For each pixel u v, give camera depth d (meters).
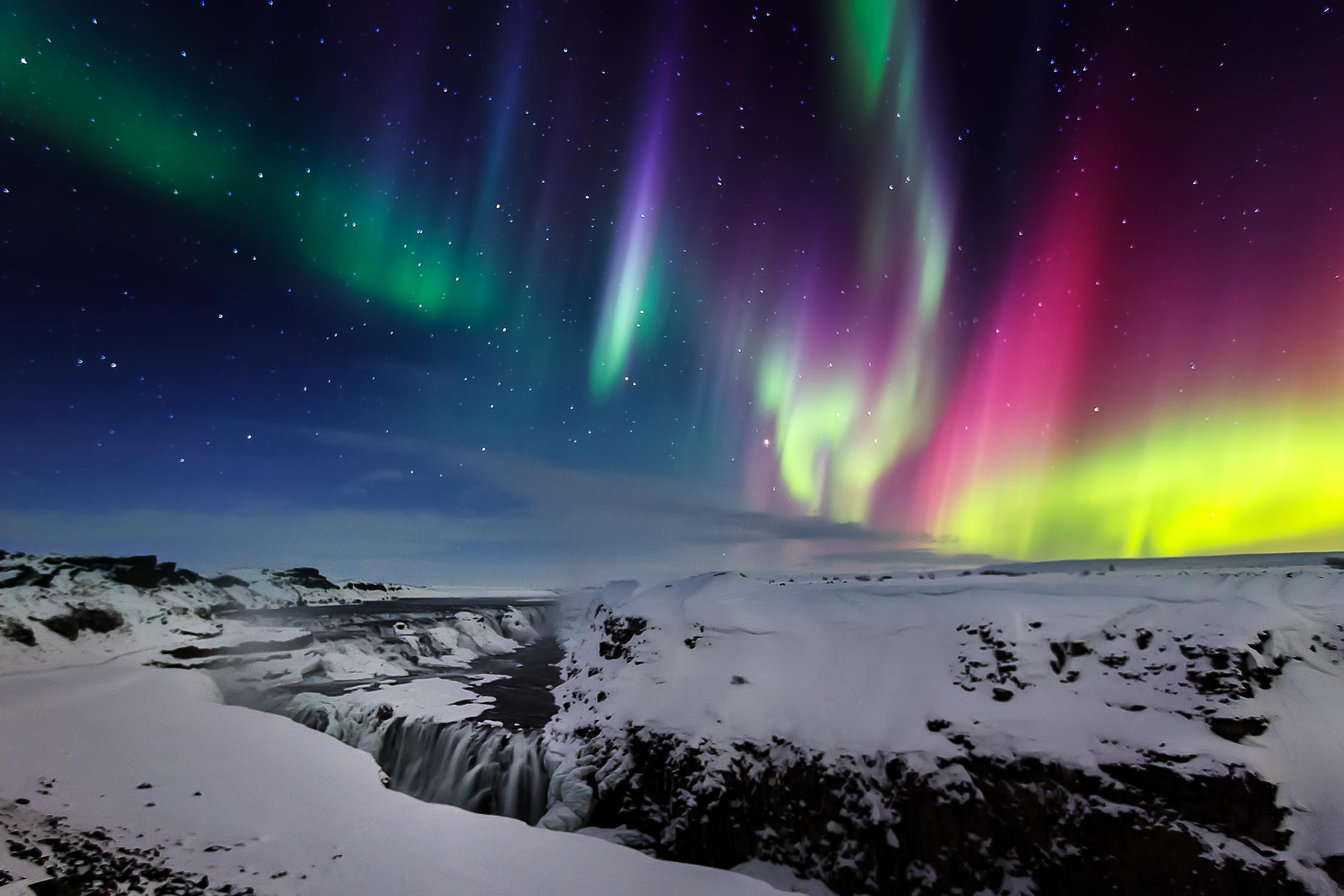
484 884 8.05
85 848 8.38
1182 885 6.53
